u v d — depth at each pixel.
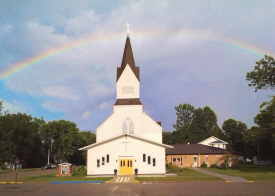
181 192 23.83
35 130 102.06
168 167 53.59
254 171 51.88
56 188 27.81
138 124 53.50
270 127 53.50
